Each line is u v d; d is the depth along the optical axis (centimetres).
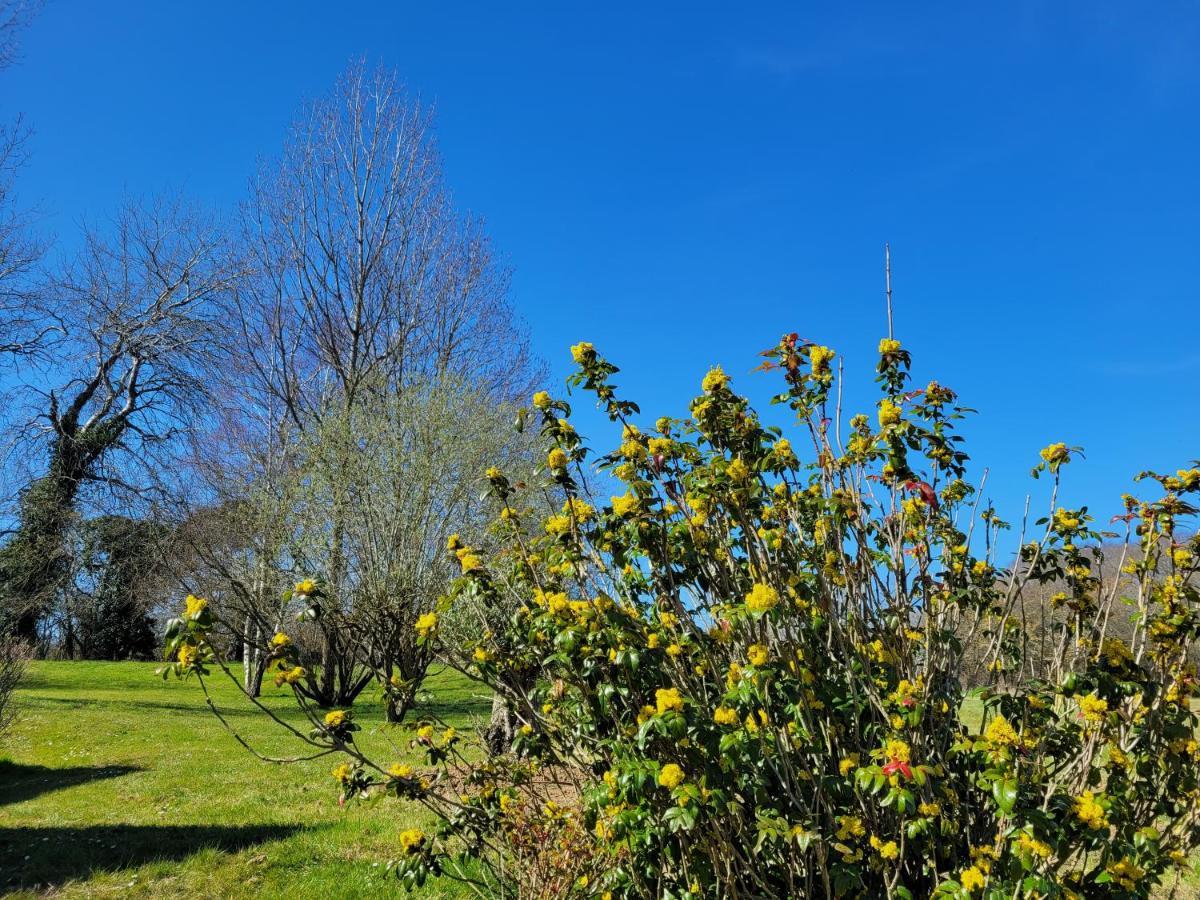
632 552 258
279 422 1689
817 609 253
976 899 208
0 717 833
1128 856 226
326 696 1294
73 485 1708
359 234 1752
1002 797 193
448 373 1362
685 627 251
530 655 287
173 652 244
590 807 258
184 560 1432
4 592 1573
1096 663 251
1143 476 270
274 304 1758
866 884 232
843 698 240
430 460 1204
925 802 220
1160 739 253
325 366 1752
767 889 219
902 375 265
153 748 906
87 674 1919
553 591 286
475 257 1858
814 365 263
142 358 1784
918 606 270
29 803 620
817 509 266
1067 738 251
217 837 504
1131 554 319
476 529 1169
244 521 1348
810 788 236
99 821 554
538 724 294
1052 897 197
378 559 1138
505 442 1277
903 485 250
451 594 289
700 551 258
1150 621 263
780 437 252
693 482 241
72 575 1697
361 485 1202
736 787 224
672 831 208
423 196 1820
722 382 252
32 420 1683
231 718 1216
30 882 429
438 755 297
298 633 1265
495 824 295
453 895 381
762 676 209
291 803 608
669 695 205
